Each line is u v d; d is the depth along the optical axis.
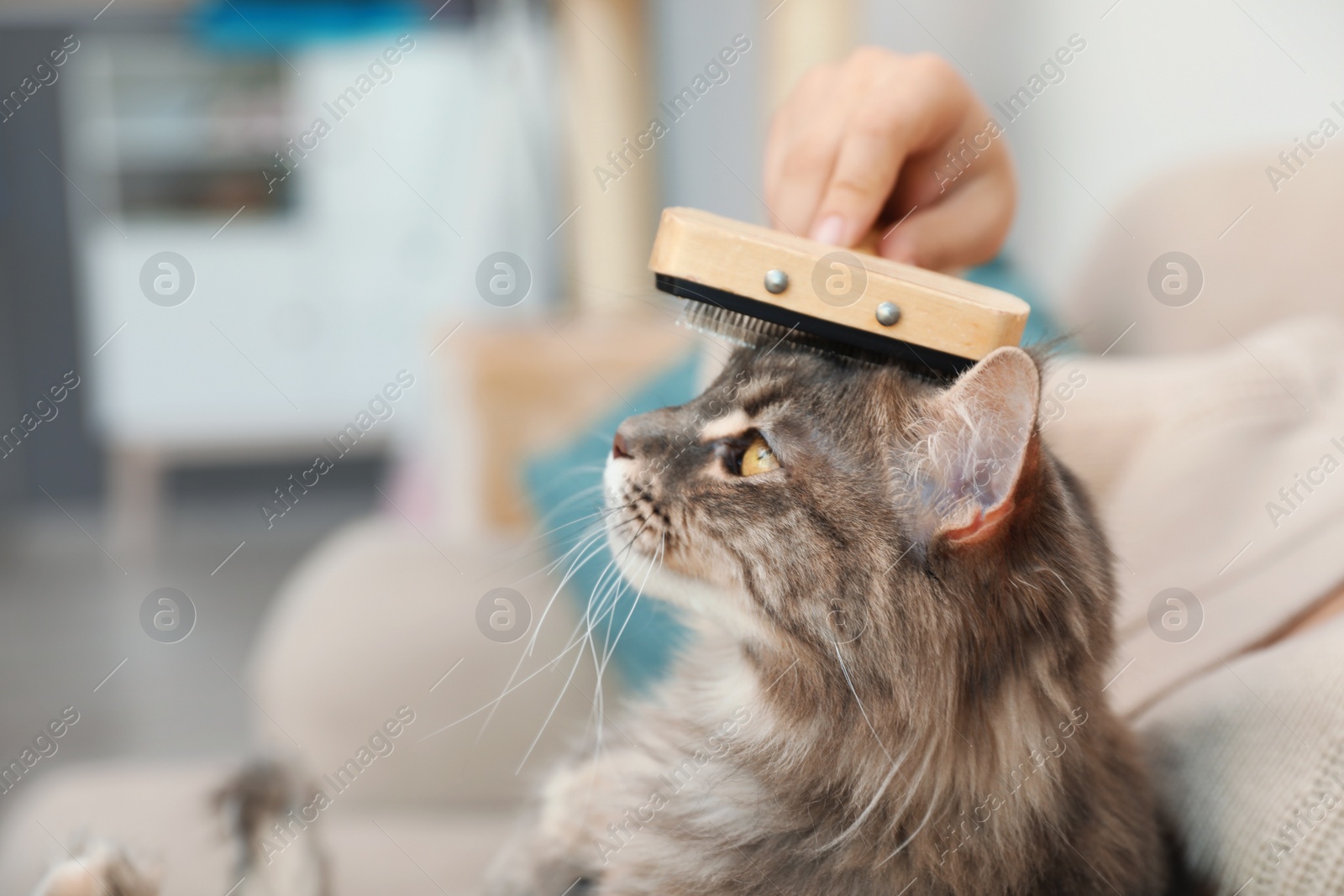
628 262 2.83
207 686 3.05
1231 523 1.12
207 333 4.89
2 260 4.68
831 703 0.92
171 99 4.73
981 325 0.80
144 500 4.88
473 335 2.72
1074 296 1.82
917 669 0.88
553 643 1.60
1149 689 1.04
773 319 0.80
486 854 1.46
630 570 1.02
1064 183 2.13
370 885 1.38
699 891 0.92
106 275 4.80
